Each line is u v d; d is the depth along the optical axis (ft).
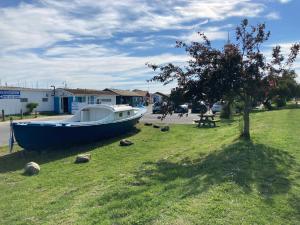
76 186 33.73
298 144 43.86
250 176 28.86
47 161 48.06
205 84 45.75
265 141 46.14
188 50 47.06
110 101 205.16
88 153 52.39
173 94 48.01
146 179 32.22
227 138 54.75
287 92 154.40
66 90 166.61
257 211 21.31
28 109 151.23
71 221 22.89
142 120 107.34
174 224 19.60
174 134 72.79
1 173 41.34
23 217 25.48
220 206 21.91
